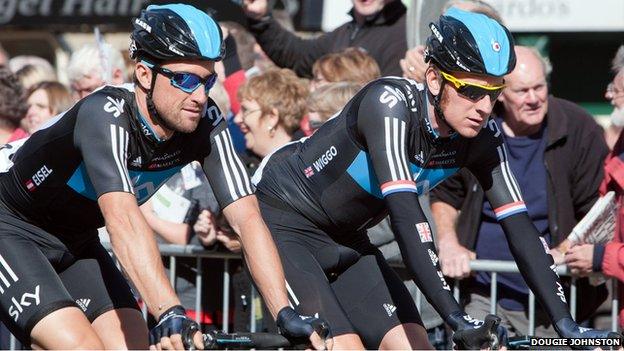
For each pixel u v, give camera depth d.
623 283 13.45
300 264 11.93
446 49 10.51
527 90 14.30
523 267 11.32
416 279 10.30
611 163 13.78
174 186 15.54
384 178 10.82
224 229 14.77
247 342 9.68
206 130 11.01
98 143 10.33
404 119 11.03
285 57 18.92
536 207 14.75
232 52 18.03
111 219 9.88
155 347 9.16
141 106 10.60
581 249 13.49
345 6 23.52
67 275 12.02
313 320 9.78
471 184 14.80
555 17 22.94
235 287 15.18
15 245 11.35
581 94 28.36
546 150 14.78
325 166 12.11
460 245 14.75
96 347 10.53
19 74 21.05
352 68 15.33
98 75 17.53
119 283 12.03
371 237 14.27
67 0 25.64
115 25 25.41
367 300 12.34
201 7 22.78
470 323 9.76
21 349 15.55
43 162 11.33
